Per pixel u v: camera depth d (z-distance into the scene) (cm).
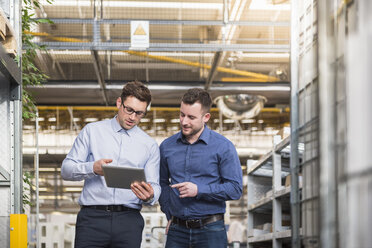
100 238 271
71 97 988
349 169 152
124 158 280
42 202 1459
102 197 273
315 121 224
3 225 296
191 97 279
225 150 287
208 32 845
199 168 287
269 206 516
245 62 897
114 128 284
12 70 289
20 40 314
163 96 978
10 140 306
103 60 885
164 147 301
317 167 208
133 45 659
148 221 793
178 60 834
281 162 480
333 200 184
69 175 269
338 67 185
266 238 462
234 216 1491
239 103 838
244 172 1420
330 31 191
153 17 820
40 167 1423
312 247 222
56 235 738
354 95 146
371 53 135
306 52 262
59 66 885
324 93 190
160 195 302
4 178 303
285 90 891
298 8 289
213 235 283
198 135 290
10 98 308
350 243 154
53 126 1346
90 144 281
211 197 279
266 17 775
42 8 739
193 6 775
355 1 170
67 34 816
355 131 146
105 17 807
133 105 275
